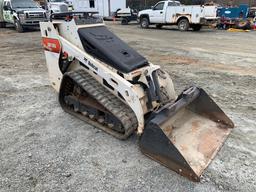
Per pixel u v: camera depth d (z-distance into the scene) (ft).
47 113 13.75
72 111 13.47
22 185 8.54
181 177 8.93
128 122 10.27
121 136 11.03
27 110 14.14
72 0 73.31
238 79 20.04
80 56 11.92
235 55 29.09
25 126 12.39
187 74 21.31
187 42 38.17
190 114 11.95
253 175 9.06
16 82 18.98
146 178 8.89
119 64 10.75
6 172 9.15
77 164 9.61
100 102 10.81
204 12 50.88
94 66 11.41
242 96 16.39
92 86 11.47
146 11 56.70
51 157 10.00
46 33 13.37
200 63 25.26
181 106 10.19
